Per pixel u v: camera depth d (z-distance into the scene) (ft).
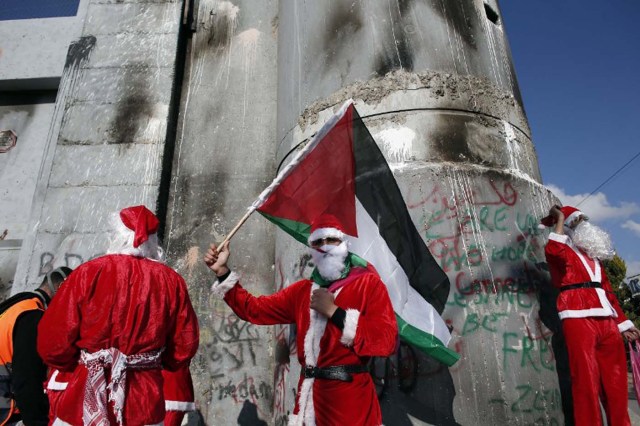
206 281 18.12
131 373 7.25
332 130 10.94
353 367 7.84
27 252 17.66
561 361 12.83
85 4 23.72
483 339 12.16
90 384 6.89
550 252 12.95
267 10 23.03
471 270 12.73
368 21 15.94
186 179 19.81
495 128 15.06
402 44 15.35
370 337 7.42
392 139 14.24
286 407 14.16
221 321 17.49
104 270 7.48
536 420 11.81
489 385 11.78
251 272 18.21
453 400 11.59
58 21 23.40
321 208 10.58
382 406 11.53
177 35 21.34
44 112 23.39
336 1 17.07
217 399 16.46
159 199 18.51
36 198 18.43
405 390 11.67
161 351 7.74
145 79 20.42
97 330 7.11
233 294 9.08
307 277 14.20
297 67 17.60
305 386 7.84
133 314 7.33
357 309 7.89
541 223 13.83
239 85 21.56
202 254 18.57
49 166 19.03
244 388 16.58
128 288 7.46
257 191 19.52
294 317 9.02
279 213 10.12
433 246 12.82
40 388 8.51
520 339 12.44
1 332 8.85
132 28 21.34
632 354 12.91
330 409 7.58
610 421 12.11
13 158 22.56
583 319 12.16
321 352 7.91
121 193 18.42
